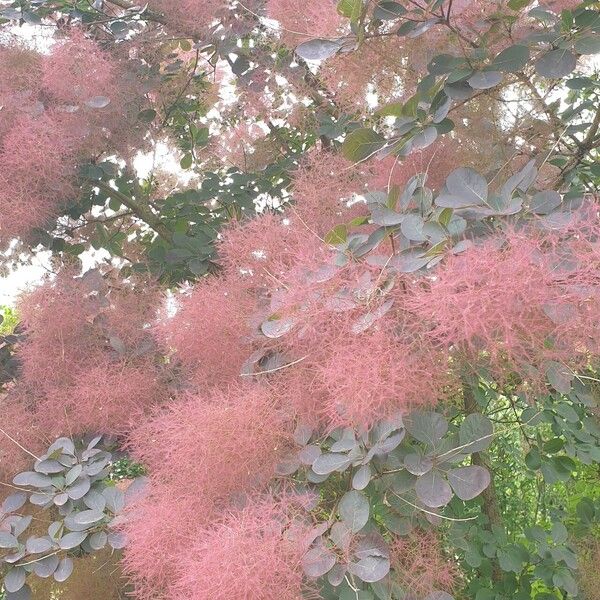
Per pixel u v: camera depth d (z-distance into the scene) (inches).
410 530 56.3
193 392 73.4
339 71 68.9
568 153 74.3
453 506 70.4
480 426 51.8
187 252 86.0
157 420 66.4
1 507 70.2
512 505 103.5
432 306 45.2
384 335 49.5
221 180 94.9
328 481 60.6
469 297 43.1
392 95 73.5
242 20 90.7
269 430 58.1
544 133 76.8
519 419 72.7
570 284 43.9
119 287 95.2
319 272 51.5
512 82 68.6
